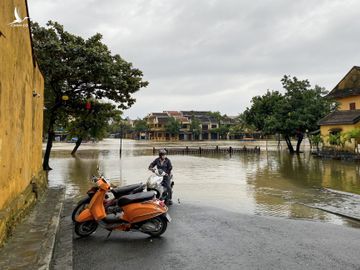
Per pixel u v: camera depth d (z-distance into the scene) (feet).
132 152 127.95
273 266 15.26
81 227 19.84
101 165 73.61
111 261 16.06
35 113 31.12
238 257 16.46
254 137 335.88
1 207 16.81
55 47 51.96
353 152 91.15
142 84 61.72
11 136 18.83
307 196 35.86
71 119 86.94
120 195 20.72
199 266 15.35
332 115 105.19
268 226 22.36
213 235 20.26
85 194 36.78
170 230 21.39
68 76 54.75
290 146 123.65
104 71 54.24
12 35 18.63
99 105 64.18
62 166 70.64
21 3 21.56
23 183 23.41
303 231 21.11
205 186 43.50
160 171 27.91
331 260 15.98
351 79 119.44
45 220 21.62
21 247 16.19
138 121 369.30
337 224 23.39
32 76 28.27
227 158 99.55
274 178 52.24
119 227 19.69
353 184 45.32
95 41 58.59
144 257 16.55
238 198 34.63
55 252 17.16
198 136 319.47
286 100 118.73
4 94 16.87
